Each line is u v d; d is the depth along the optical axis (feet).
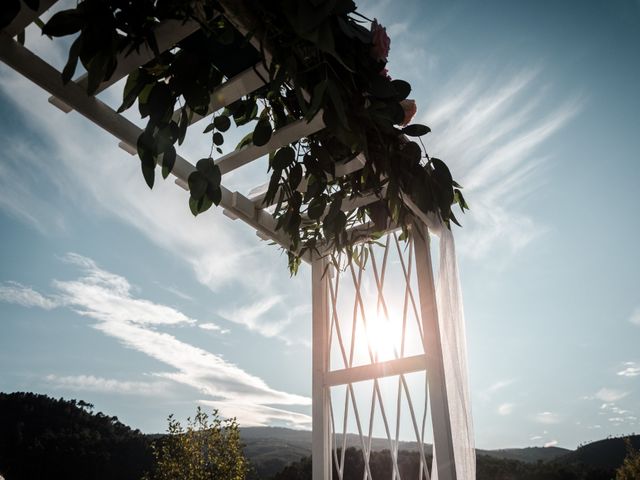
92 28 3.12
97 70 3.16
